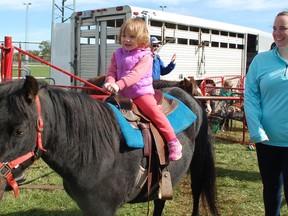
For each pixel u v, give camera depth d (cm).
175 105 296
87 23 944
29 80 181
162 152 253
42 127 191
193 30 1089
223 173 554
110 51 899
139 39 247
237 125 1012
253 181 518
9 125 177
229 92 886
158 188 272
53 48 1007
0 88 187
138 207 412
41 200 423
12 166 179
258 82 279
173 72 1011
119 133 235
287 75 265
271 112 270
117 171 230
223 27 1236
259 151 286
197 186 341
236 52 1365
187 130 305
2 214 383
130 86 252
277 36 270
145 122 255
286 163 271
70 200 422
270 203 289
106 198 227
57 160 210
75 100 215
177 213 398
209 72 1194
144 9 881
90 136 216
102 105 234
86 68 959
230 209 413
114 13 875
